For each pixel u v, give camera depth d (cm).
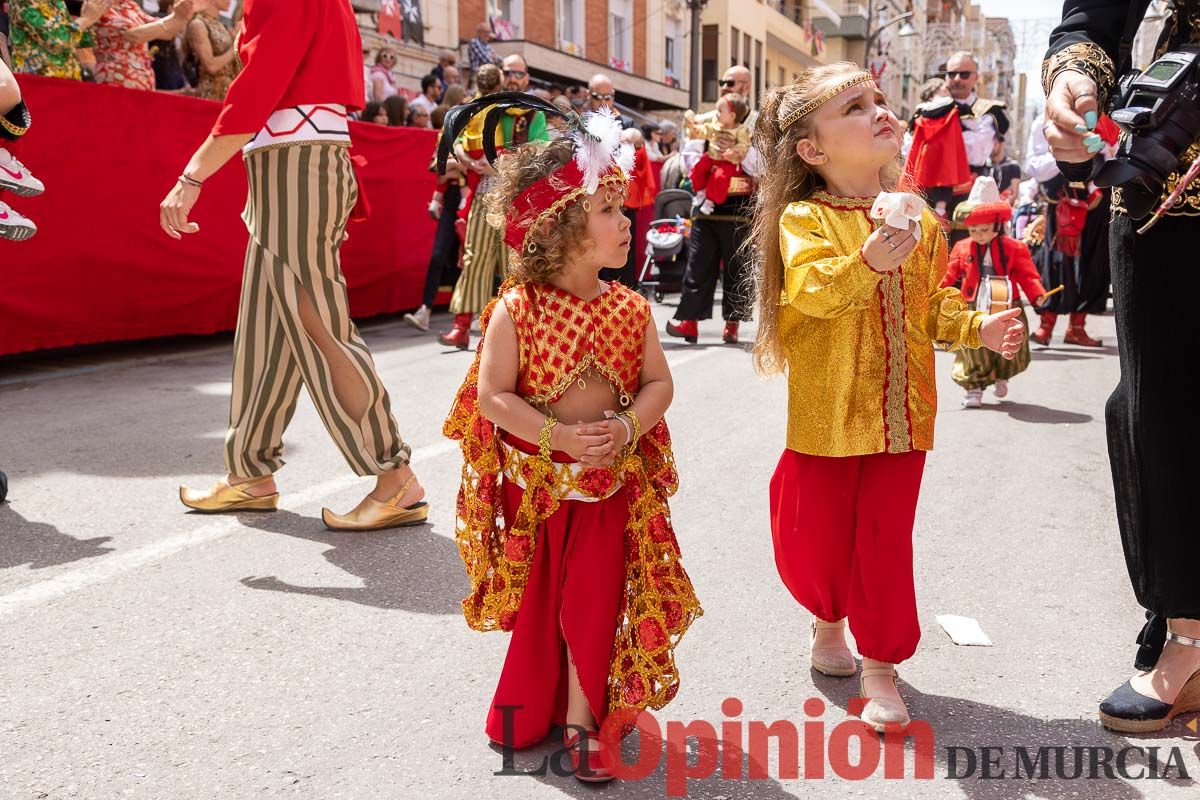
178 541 375
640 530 234
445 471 467
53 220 662
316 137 364
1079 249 848
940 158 913
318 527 393
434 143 1014
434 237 985
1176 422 240
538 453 233
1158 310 239
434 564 356
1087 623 314
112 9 770
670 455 242
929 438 254
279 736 245
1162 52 244
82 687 267
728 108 819
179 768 231
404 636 300
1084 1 244
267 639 296
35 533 381
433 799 221
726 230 842
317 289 371
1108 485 461
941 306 260
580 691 234
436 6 1984
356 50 382
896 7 5234
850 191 256
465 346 819
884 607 252
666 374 243
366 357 379
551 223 225
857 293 227
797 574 267
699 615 240
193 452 494
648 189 907
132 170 707
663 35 3228
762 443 524
